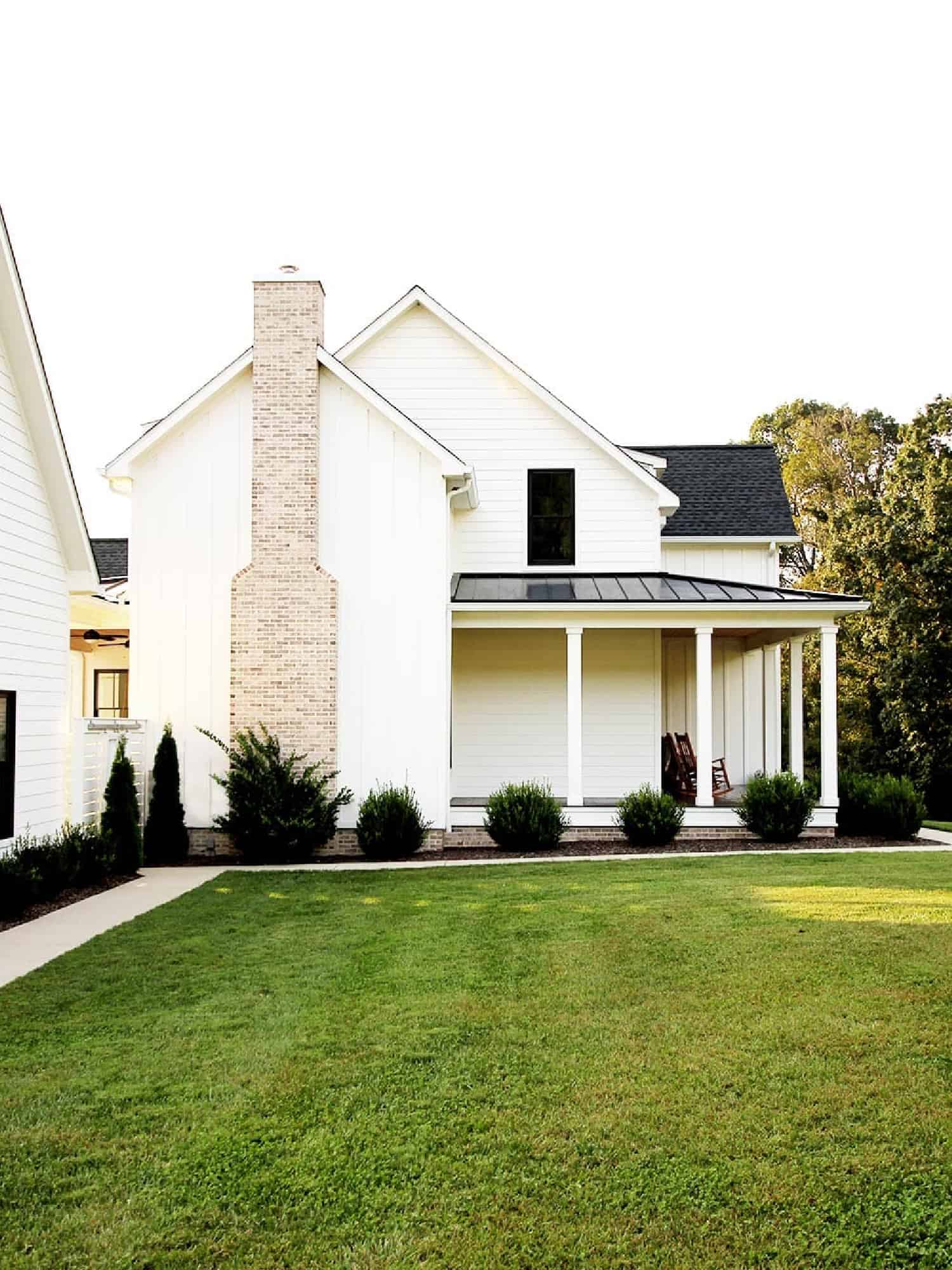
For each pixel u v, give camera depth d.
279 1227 4.17
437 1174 4.58
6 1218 4.27
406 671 16.42
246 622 16.19
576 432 20.22
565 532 20.16
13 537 12.52
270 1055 6.14
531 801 16.16
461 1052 6.11
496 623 17.47
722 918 9.61
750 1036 6.22
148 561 16.58
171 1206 4.35
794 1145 4.78
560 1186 4.46
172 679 16.44
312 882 13.22
